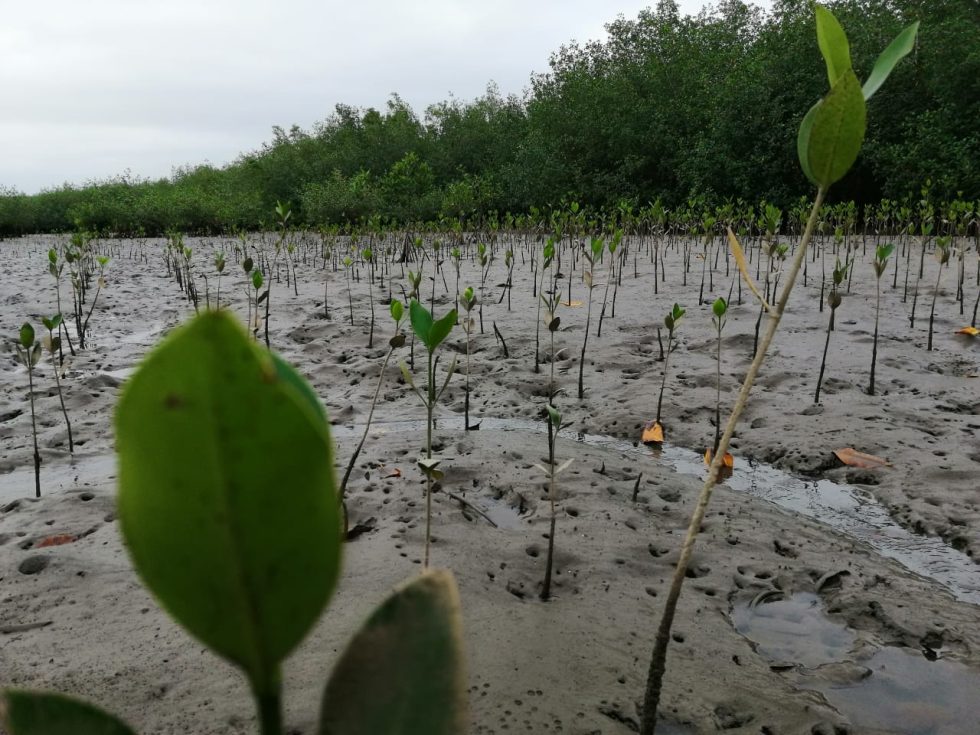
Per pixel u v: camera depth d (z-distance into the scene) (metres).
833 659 2.16
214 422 0.29
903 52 0.87
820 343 5.70
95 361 5.93
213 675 1.92
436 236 14.45
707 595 2.50
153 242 20.44
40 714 0.39
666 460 3.88
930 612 2.41
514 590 2.47
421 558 2.58
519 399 4.90
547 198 20.75
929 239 11.94
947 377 4.93
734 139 16.95
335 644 2.03
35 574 2.52
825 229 12.68
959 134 14.73
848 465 3.66
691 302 7.50
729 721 1.85
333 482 0.33
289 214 9.65
